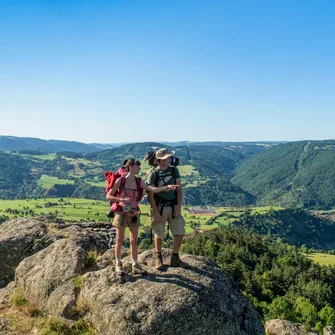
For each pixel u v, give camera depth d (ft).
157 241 17.12
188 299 15.12
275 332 38.34
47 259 19.97
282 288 162.81
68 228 26.96
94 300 15.83
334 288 180.34
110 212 16.61
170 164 17.06
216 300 15.83
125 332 13.96
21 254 24.44
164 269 17.11
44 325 15.94
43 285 18.37
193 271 17.16
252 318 16.69
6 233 25.85
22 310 17.89
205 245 207.41
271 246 245.86
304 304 123.65
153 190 16.35
